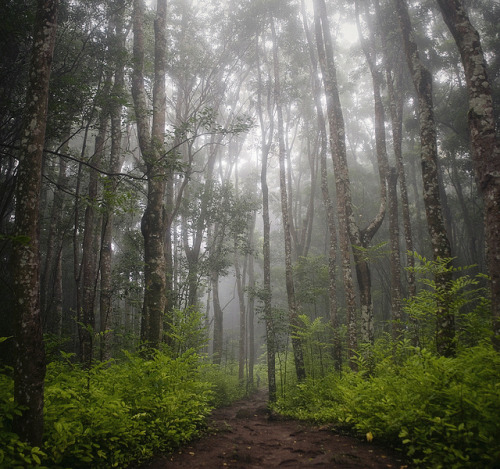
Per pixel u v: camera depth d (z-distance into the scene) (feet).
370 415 18.72
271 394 41.98
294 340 42.37
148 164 30.83
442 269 22.41
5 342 31.83
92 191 38.04
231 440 20.88
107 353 37.73
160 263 30.81
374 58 52.34
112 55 35.78
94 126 31.58
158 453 16.66
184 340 27.14
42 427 12.61
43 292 43.39
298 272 61.62
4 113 27.35
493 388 13.60
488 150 20.03
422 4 61.36
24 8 26.96
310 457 16.83
